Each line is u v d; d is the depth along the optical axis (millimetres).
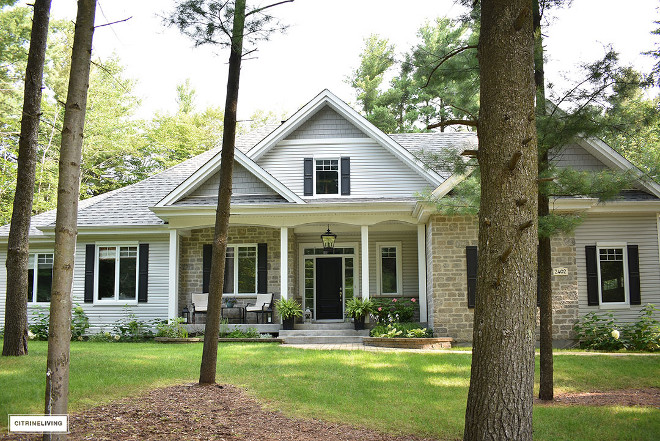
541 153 8258
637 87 8141
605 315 15750
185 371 9820
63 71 32438
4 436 5625
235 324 17562
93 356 11312
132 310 18172
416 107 33469
